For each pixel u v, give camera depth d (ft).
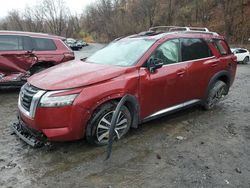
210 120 19.31
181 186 11.71
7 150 14.30
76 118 13.28
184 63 18.04
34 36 27.02
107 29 291.58
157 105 16.66
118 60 16.42
